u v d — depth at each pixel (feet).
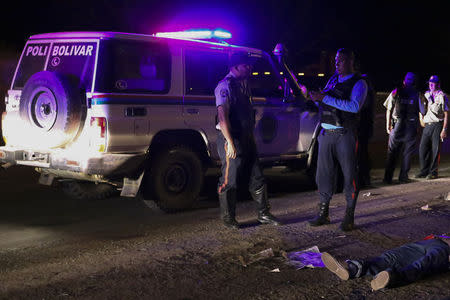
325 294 13.03
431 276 14.14
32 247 16.76
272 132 24.54
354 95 18.01
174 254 16.03
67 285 13.48
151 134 20.49
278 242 17.38
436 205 23.02
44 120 19.72
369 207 22.65
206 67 22.47
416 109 28.43
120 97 19.60
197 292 13.10
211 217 21.04
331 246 16.99
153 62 20.67
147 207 22.76
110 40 19.61
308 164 26.53
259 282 13.78
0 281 13.71
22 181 27.94
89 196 23.86
